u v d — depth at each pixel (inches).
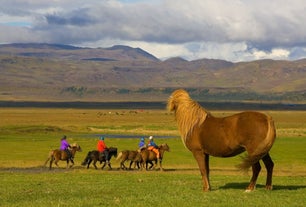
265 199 618.8
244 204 585.3
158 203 598.9
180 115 707.4
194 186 791.7
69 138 3019.2
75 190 759.7
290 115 7475.4
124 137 3275.1
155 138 3102.9
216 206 574.6
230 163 1728.6
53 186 829.2
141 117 6250.0
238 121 663.1
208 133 681.0
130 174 1190.9
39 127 3722.9
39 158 1879.9
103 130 3954.2
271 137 646.5
